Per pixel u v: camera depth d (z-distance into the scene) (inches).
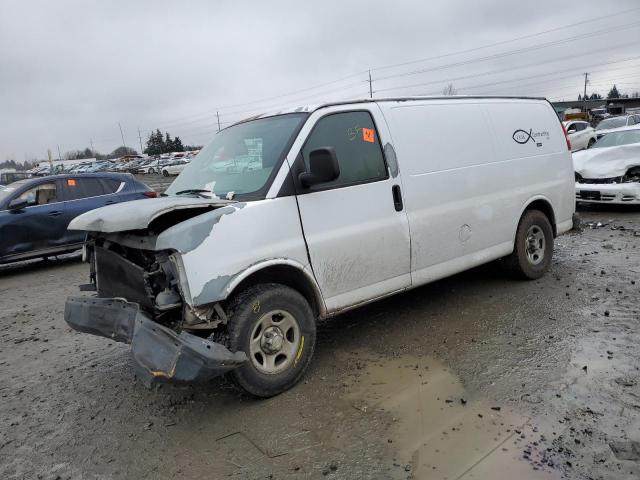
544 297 216.2
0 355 205.6
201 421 139.9
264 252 141.4
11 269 414.0
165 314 142.8
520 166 223.3
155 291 139.0
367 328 196.2
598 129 914.7
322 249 154.3
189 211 141.4
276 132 162.2
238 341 137.8
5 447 135.4
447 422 129.6
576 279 238.4
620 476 106.2
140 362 128.4
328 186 157.9
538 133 236.4
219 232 134.6
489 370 154.9
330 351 177.8
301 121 159.9
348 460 117.9
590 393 137.8
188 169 184.9
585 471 108.2
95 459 127.1
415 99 192.1
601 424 123.7
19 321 253.8
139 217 129.5
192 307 129.9
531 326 186.4
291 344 150.5
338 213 158.9
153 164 2123.5
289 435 129.5
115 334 144.3
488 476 108.7
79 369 184.1
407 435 125.6
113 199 417.7
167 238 130.0
